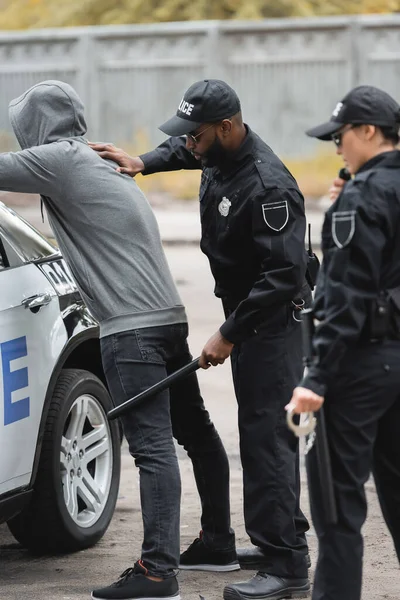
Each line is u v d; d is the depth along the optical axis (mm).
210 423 8758
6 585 8523
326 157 39438
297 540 8281
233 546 8906
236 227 7938
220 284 8289
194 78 40969
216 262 8172
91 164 8094
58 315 9102
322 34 39469
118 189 8125
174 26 40812
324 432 6641
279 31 39844
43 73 42406
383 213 6426
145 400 8047
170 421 8211
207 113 7781
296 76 39875
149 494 7980
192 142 7934
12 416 8398
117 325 8047
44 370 8820
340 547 6727
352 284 6406
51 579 8672
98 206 8055
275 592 8109
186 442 8773
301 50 39719
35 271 9062
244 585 8117
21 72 42625
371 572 8742
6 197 37875
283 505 8078
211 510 8820
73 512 9227
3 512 8383
